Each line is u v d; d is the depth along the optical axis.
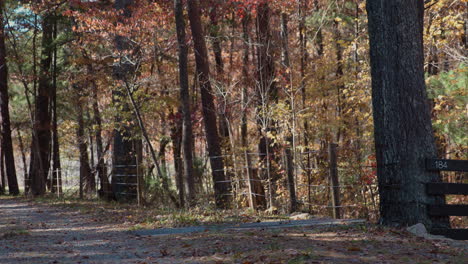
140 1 21.12
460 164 9.86
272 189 17.52
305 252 7.40
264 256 7.30
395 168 9.89
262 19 22.95
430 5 16.19
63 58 32.12
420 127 9.88
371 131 18.27
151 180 19.53
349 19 22.69
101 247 9.53
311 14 24.56
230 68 25.53
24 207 21.86
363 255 7.29
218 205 16.73
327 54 23.64
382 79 10.06
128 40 20.23
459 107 15.15
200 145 32.19
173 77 24.23
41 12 26.81
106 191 23.08
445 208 9.72
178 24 16.98
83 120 30.89
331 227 10.20
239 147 21.55
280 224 11.47
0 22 28.94
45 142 33.66
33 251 9.17
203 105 18.34
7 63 32.97
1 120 34.16
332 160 12.63
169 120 26.39
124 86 21.61
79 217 16.23
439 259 7.05
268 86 21.00
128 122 21.55
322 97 21.17
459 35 18.00
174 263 7.38
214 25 25.52
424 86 10.05
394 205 9.92
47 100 32.62
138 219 14.16
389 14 9.98
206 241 9.22
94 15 19.59
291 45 24.89
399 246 7.96
